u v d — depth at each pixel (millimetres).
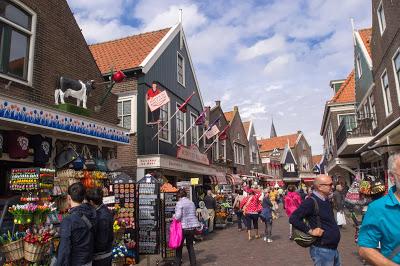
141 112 13242
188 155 15641
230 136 26859
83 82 9664
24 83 7555
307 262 7879
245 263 8055
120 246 7453
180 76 17531
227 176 23609
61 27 9039
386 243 2553
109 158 10203
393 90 12594
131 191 8500
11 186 6441
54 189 6918
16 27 7496
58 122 7336
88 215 4012
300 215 4457
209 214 13656
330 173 30703
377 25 14242
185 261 8477
